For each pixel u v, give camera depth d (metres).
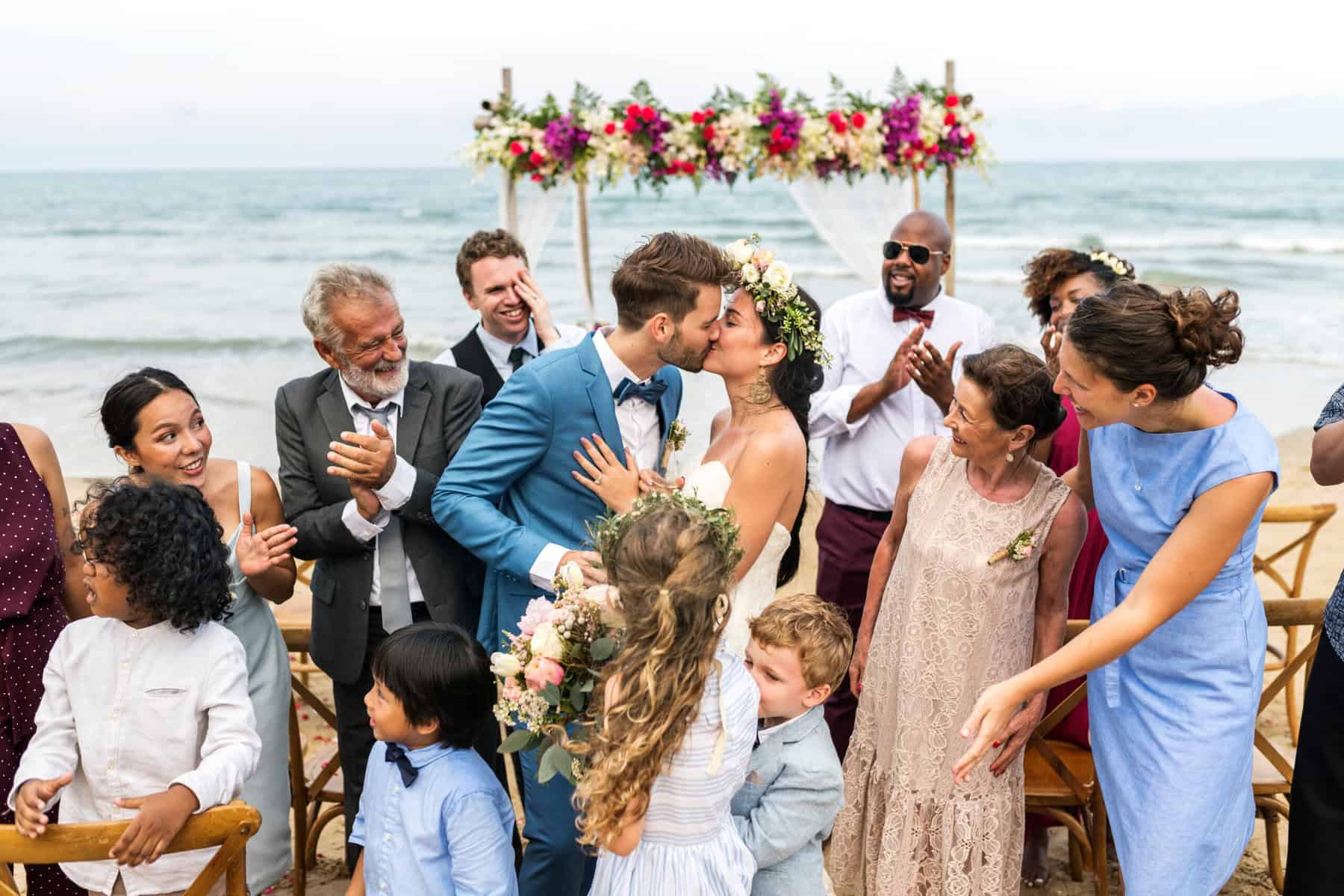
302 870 3.65
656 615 2.03
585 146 6.76
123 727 2.57
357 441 3.04
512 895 2.60
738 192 38.09
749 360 2.95
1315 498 9.24
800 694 2.54
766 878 2.60
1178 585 2.51
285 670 3.24
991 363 2.82
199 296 26.92
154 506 2.51
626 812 2.09
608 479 2.83
